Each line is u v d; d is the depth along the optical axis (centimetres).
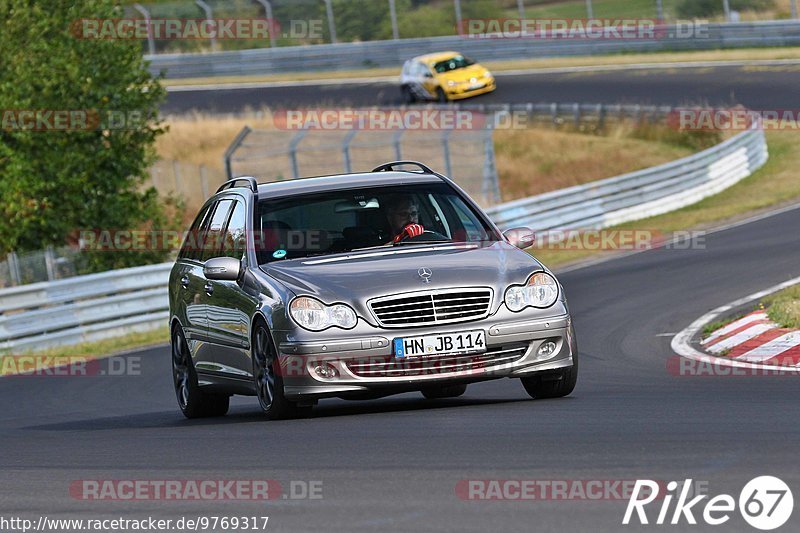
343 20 16288
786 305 3722
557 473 1664
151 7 16462
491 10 15838
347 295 2392
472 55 15162
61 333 5853
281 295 2442
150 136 8119
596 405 2388
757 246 6053
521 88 13250
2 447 2589
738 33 13500
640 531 1355
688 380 2880
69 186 7756
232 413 3147
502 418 2247
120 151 8044
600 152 11194
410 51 15525
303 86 15038
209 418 3036
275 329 2419
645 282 5341
